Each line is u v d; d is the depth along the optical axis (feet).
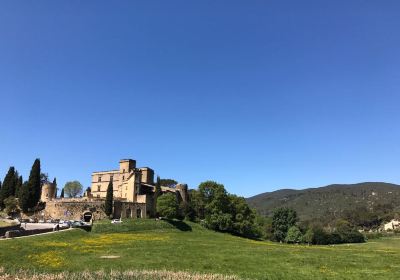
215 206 410.31
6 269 127.13
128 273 118.52
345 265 165.07
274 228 519.60
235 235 402.31
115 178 519.60
